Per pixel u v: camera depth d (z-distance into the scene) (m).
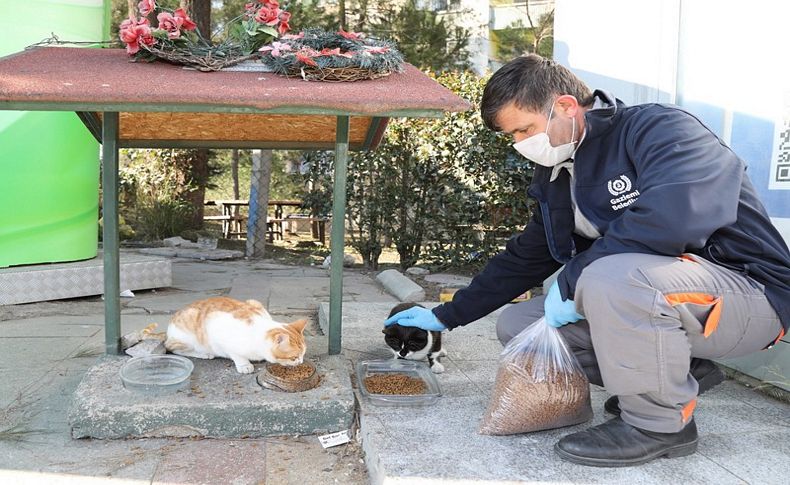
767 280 2.15
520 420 2.37
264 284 6.30
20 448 2.42
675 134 2.12
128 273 5.54
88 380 2.70
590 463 2.16
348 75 2.71
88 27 5.21
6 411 2.79
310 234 12.67
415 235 7.11
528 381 2.38
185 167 10.45
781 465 2.21
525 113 2.25
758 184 3.04
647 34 3.70
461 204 6.72
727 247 2.16
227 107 2.43
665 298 2.03
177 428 2.49
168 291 5.82
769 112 2.96
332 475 2.30
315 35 2.85
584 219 2.44
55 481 2.19
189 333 2.91
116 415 2.46
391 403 2.67
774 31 2.93
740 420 2.60
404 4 11.87
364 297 5.67
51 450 2.41
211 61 2.80
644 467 2.17
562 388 2.38
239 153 14.43
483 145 6.45
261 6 3.06
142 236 9.91
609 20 3.99
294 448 2.47
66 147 5.25
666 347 2.05
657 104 2.32
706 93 3.35
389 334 3.17
